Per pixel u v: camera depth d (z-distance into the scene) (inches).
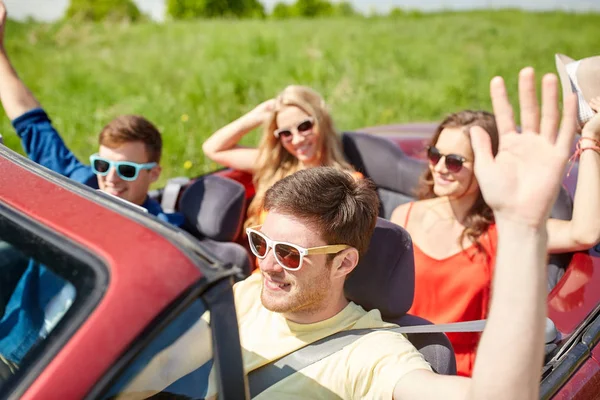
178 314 41.1
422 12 880.9
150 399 50.5
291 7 1168.8
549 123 45.6
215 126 268.1
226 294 43.8
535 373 45.6
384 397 60.8
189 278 41.5
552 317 80.0
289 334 69.3
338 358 65.4
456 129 101.7
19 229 45.5
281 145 125.4
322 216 63.1
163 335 43.3
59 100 311.9
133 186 111.3
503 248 45.9
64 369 38.1
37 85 352.5
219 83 338.3
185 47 507.2
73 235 43.9
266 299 66.0
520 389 45.3
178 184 125.4
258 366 68.3
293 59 431.8
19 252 44.6
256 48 466.9
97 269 41.4
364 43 548.1
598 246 91.9
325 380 65.2
